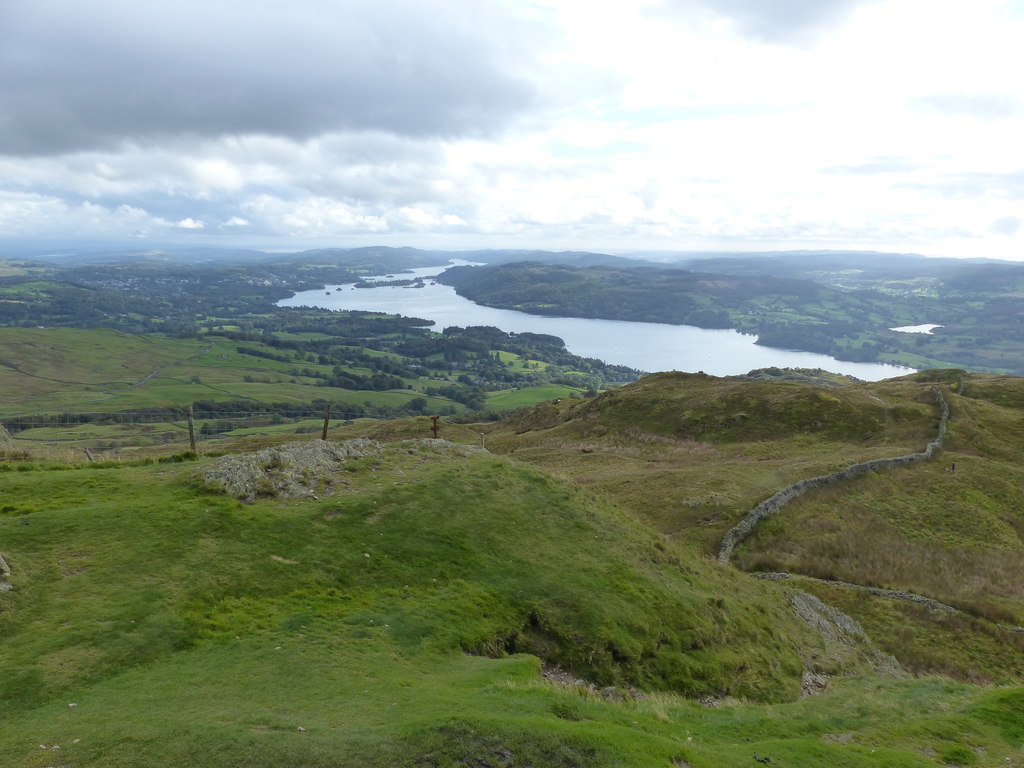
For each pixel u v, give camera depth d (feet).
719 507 172.96
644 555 102.32
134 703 48.57
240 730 45.01
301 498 92.17
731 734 62.08
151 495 85.81
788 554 153.58
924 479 198.59
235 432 488.85
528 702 55.21
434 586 78.07
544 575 85.76
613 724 53.88
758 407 277.64
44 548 68.69
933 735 66.85
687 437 270.67
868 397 278.87
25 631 56.18
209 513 80.53
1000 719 71.41
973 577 149.28
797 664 92.84
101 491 86.79
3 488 84.58
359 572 76.95
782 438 252.83
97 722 45.32
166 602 62.90
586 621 77.87
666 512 176.14
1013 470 208.33
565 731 48.70
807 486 186.50
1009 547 165.07
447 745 45.24
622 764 45.96
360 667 58.95
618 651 75.15
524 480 113.09
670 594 90.84
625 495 194.08
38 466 106.01
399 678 57.77
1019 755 63.67
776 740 60.18
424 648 65.72
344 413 636.48
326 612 68.13
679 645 81.25
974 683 102.58
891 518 175.01
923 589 138.72
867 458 211.82
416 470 108.88
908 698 79.05
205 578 68.13
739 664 84.17
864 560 152.15
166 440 423.64
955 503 184.14
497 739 46.55
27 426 445.37
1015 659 111.96
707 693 76.23
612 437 286.46
